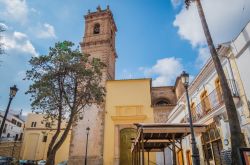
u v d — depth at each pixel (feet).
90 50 114.01
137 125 39.34
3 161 94.17
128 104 98.99
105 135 92.73
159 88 113.80
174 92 112.06
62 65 52.65
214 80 47.93
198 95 57.26
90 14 127.65
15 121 180.34
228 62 42.04
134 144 58.85
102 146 89.92
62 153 138.10
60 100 51.44
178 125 38.58
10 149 134.31
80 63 55.67
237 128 29.76
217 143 45.78
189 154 61.57
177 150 73.61
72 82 54.54
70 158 90.02
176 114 78.54
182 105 68.33
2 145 128.47
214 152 46.93
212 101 47.29
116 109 98.12
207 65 48.78
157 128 38.04
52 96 51.44
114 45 132.36
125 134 94.02
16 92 45.44
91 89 55.98
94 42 115.44
